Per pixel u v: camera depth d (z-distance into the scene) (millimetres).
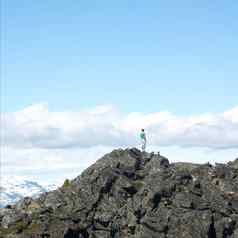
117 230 120562
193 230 116625
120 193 127000
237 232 118312
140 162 137625
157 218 118812
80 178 133875
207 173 131750
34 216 125938
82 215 122938
